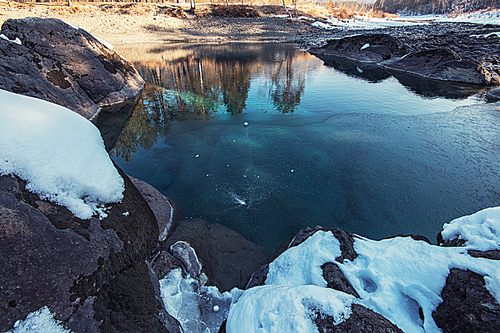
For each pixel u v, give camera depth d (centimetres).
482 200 356
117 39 2098
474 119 612
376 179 411
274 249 301
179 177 423
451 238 206
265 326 160
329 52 1648
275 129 588
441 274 167
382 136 545
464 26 2538
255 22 2770
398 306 166
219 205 364
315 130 580
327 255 211
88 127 242
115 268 176
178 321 191
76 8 2283
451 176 408
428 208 351
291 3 4753
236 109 718
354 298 168
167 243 282
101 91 722
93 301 150
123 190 222
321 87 929
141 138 555
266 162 462
